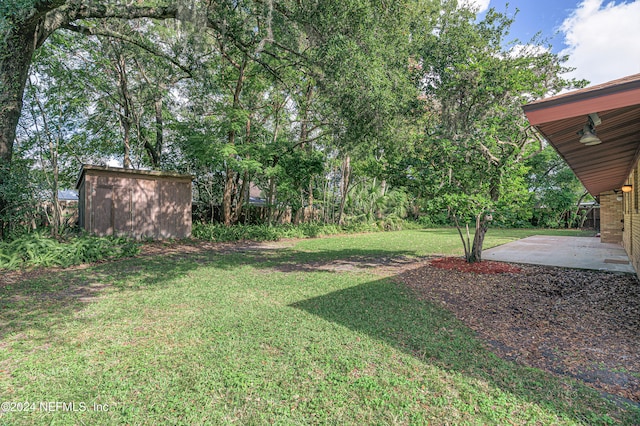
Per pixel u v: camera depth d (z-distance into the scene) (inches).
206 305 191.9
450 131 335.9
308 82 581.3
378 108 349.1
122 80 552.4
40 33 326.6
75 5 308.8
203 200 737.0
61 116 476.4
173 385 105.3
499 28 371.9
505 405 95.3
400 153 374.0
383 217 931.3
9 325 158.6
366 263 352.5
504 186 292.8
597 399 98.6
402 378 109.3
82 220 500.7
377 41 349.7
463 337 145.3
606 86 89.7
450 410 93.2
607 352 131.0
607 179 334.6
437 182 311.0
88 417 89.9
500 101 334.0
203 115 612.1
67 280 256.7
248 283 249.4
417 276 281.1
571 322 166.6
